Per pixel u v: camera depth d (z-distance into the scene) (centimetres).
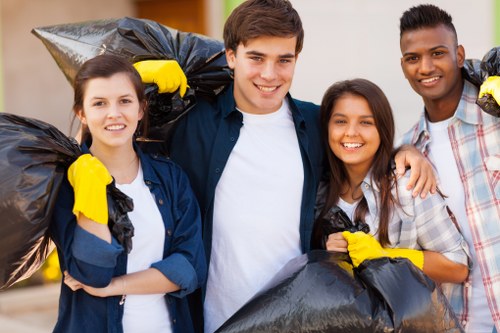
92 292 266
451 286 332
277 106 316
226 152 312
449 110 343
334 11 664
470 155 333
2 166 253
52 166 261
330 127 320
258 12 294
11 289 646
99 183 258
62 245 263
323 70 674
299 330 271
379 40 645
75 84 277
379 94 315
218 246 310
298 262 296
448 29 335
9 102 793
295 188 313
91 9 823
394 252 310
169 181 291
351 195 327
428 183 312
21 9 791
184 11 813
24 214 253
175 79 297
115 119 269
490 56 327
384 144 318
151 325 278
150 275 272
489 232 322
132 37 313
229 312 308
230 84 326
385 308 272
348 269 288
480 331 329
